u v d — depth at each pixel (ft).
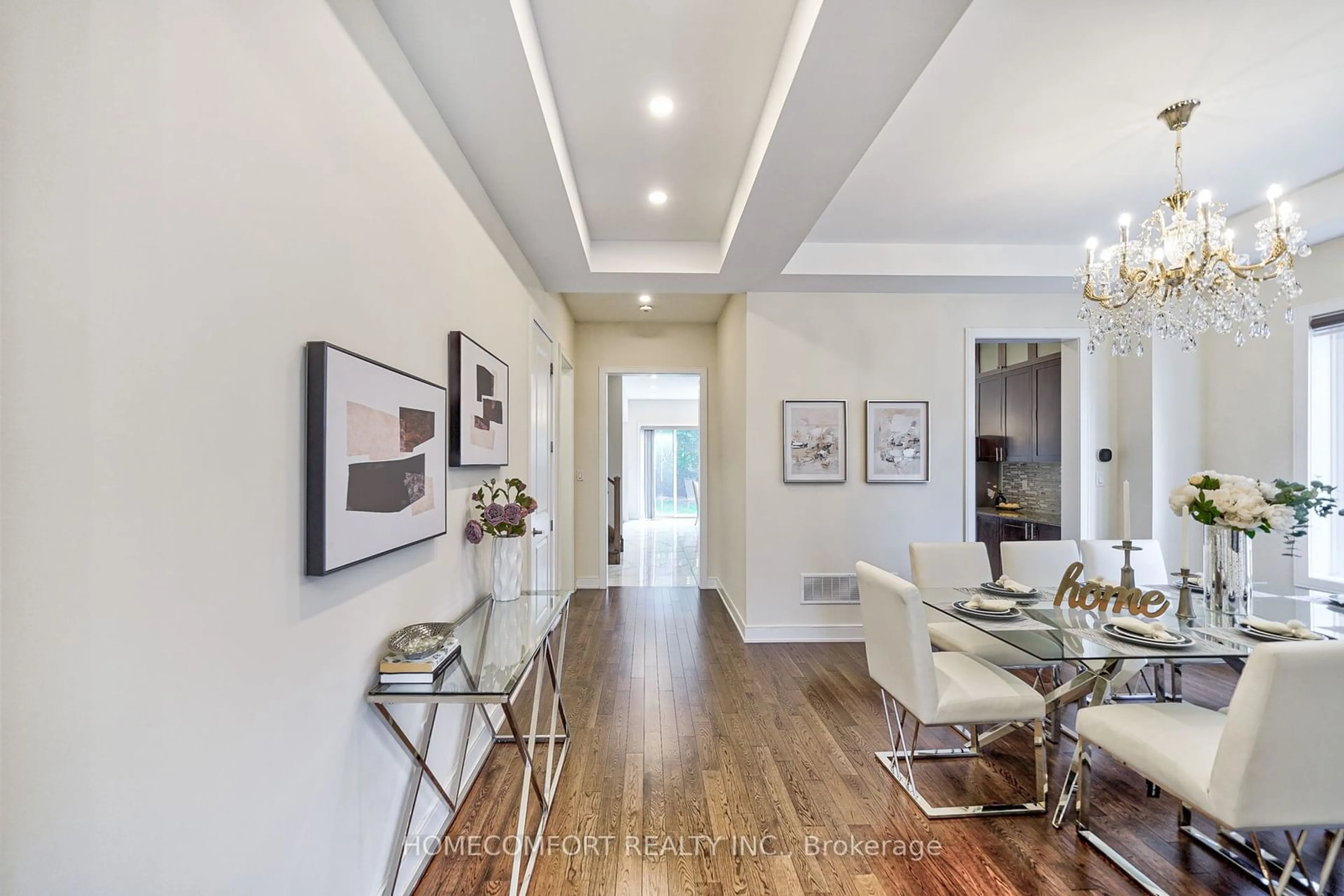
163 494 2.77
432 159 6.27
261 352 3.50
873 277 12.74
